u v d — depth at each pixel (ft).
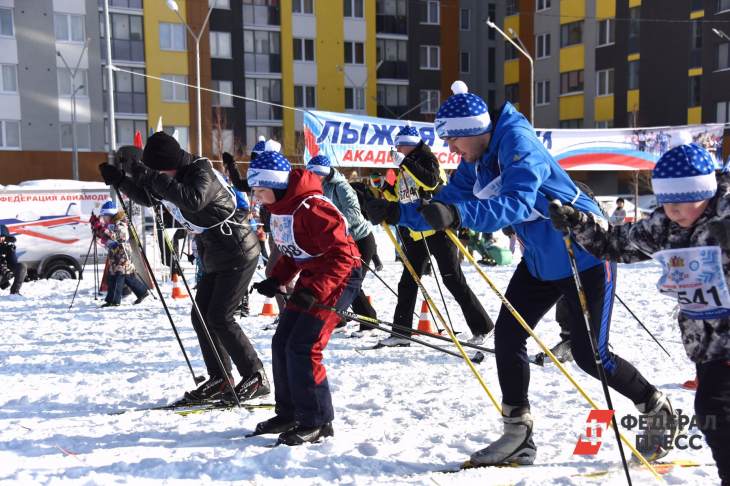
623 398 14.52
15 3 98.78
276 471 10.89
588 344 10.55
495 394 15.21
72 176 103.30
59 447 12.41
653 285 36.37
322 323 12.07
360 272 12.51
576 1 121.29
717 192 8.15
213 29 111.65
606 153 48.01
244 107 114.42
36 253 45.47
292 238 11.87
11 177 99.76
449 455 11.44
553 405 14.16
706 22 104.99
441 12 125.90
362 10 120.47
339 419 13.69
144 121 108.06
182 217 14.55
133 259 33.78
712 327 8.29
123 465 11.28
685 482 9.96
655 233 8.61
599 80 119.65
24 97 99.96
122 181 15.14
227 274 14.58
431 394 15.42
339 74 119.65
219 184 14.24
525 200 9.74
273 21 115.34
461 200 11.81
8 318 30.35
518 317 10.64
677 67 109.29
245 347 15.14
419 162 18.42
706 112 106.01
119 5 105.40
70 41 102.32
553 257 10.43
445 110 10.71
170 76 109.29
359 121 41.86
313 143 41.27
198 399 15.24
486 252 50.06
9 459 11.76
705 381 8.34
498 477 10.37
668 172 8.03
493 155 10.65
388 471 10.85
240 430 13.28
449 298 32.32
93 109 104.17
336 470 10.84
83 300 35.99
